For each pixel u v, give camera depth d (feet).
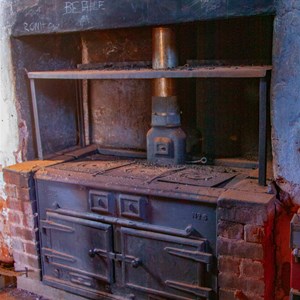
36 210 8.59
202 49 8.21
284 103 6.40
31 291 9.02
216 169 8.07
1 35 8.72
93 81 9.89
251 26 7.73
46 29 8.18
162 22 7.07
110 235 7.61
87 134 10.27
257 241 6.33
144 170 8.09
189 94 8.62
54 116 9.62
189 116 8.72
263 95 6.53
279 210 6.64
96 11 7.60
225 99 8.28
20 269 9.11
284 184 6.63
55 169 8.40
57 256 8.38
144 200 7.18
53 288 8.66
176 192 6.84
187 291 7.04
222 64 8.04
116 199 7.46
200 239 6.82
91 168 8.38
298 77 6.23
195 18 6.78
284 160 6.56
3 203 9.77
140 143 9.57
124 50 9.29
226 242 6.57
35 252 8.72
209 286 6.89
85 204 7.86
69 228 8.07
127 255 7.52
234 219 6.43
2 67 8.87
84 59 9.95
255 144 8.20
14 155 9.29
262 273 6.41
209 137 8.60
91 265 7.97
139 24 7.26
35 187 8.47
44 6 8.10
